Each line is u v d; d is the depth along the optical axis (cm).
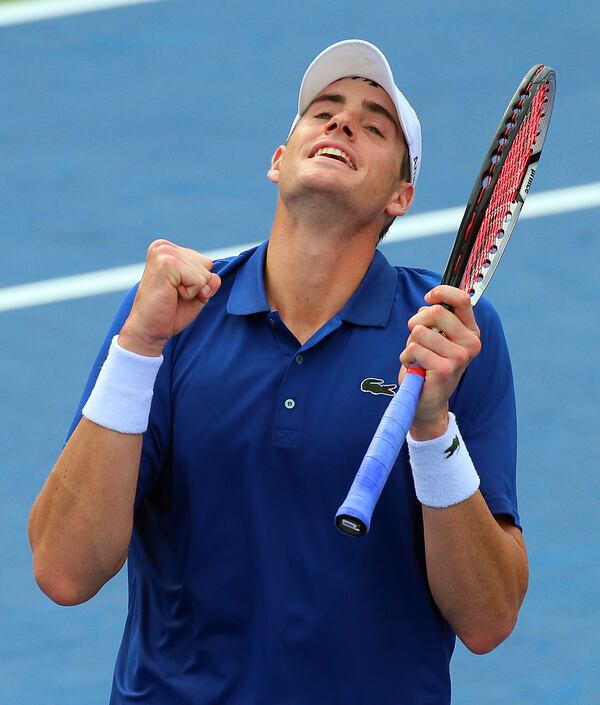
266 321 1761
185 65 5091
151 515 1780
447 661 1794
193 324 1783
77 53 5166
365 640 1717
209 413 1731
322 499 1709
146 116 4819
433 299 1648
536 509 3253
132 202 4384
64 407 3572
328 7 5406
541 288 4000
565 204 4359
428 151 4600
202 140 4688
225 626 1731
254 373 1739
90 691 2811
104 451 1691
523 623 2966
